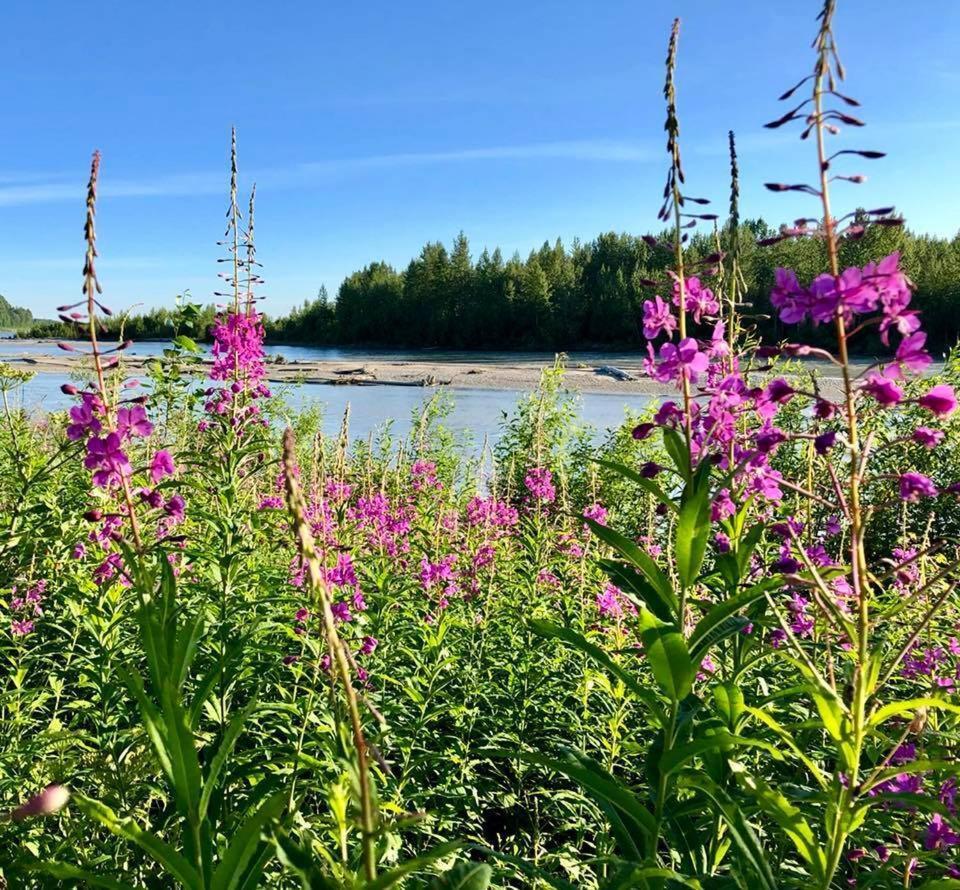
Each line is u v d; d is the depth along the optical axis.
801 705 3.78
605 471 10.83
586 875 3.96
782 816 2.31
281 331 108.94
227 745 1.94
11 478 6.66
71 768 3.29
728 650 3.56
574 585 6.23
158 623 2.03
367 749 1.49
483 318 88.50
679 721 2.48
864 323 2.36
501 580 6.54
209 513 5.13
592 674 4.52
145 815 3.25
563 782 4.78
